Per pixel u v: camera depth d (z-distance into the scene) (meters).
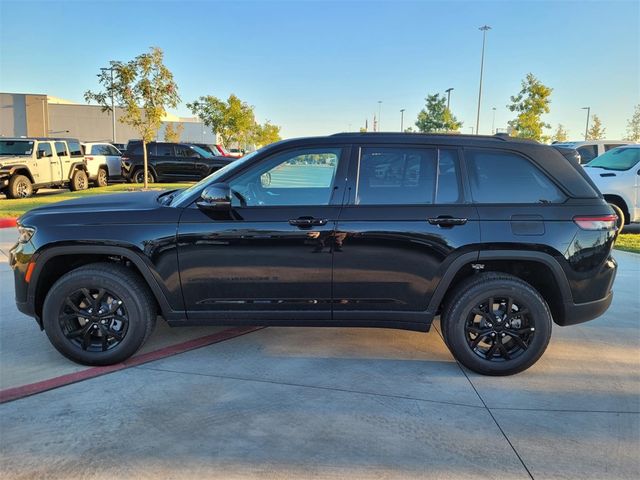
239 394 3.55
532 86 36.31
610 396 3.62
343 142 3.92
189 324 3.94
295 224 3.74
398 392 3.63
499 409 3.41
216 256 3.79
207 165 21.05
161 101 17.89
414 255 3.77
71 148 16.83
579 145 13.63
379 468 2.74
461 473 2.71
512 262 3.90
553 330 4.98
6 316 5.02
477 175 3.87
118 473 2.66
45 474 2.64
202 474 2.66
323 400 3.49
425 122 47.38
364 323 3.95
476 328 3.90
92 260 4.03
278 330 4.84
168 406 3.36
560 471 2.75
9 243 8.47
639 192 10.17
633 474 2.73
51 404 3.35
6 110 54.47
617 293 6.21
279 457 2.82
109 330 3.89
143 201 4.15
